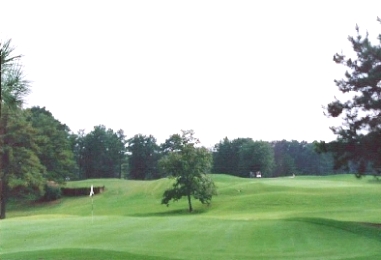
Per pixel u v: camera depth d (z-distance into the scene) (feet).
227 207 186.80
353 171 99.60
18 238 66.18
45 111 299.17
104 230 72.69
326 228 73.05
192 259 47.75
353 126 93.09
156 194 238.48
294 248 55.21
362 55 92.27
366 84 91.35
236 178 291.58
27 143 193.77
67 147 251.80
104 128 420.77
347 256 49.80
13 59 21.34
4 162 183.62
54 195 245.04
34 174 195.83
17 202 243.19
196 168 194.29
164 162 198.18
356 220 106.22
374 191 194.80
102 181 291.79
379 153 90.58
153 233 68.08
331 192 196.24
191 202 213.25
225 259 48.08
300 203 179.32
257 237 63.67
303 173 488.02
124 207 212.23
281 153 483.92
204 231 69.92
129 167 435.53
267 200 187.62
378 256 49.34
